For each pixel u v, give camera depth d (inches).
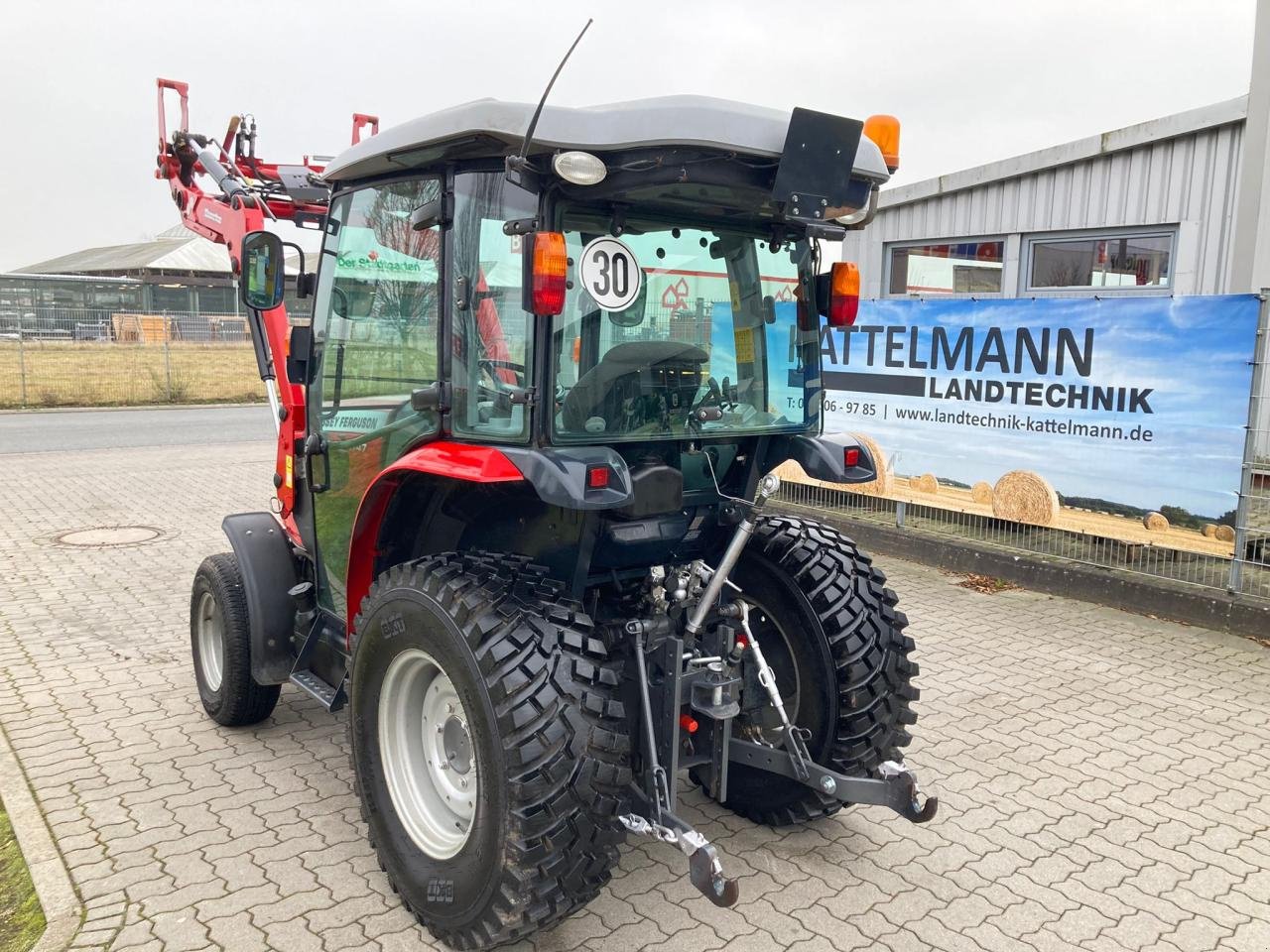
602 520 118.9
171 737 170.7
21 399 751.1
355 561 135.2
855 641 133.6
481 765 104.7
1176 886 128.8
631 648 117.7
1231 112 305.4
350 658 126.3
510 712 101.3
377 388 134.2
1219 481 236.5
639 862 133.0
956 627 240.1
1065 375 264.5
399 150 114.1
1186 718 184.4
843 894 125.6
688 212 118.5
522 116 100.7
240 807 145.6
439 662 110.2
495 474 106.7
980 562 285.0
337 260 143.0
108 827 139.0
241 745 167.9
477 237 113.3
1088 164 343.9
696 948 113.4
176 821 141.1
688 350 121.2
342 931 115.8
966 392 289.9
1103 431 257.8
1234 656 218.7
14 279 910.4
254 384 875.4
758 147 102.0
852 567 140.3
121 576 276.2
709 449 130.4
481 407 115.0
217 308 1283.2
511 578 113.5
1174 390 242.5
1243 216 308.3
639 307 115.3
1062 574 265.9
